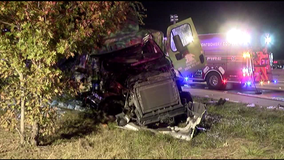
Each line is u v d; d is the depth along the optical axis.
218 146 5.79
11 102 5.61
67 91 5.96
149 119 6.89
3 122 5.68
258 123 7.37
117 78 8.46
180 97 7.81
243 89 15.54
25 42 5.34
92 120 8.31
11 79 5.77
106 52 8.30
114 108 8.52
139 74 7.59
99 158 5.14
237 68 15.10
